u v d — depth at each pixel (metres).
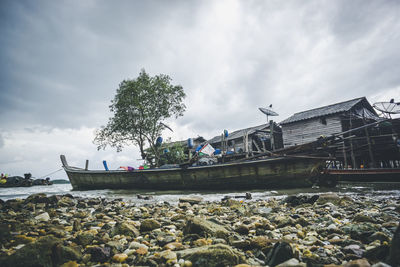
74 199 9.52
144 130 22.38
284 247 1.99
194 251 2.09
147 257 2.21
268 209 5.45
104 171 17.20
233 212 5.28
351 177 14.11
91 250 2.36
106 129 22.19
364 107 25.31
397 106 20.31
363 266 1.63
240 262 2.01
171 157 23.61
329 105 25.02
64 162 22.05
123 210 5.89
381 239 2.44
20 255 1.93
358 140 19.92
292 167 11.52
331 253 2.25
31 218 4.46
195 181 13.65
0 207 6.41
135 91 21.52
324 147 11.34
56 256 2.07
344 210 4.89
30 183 34.56
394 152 18.91
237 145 28.80
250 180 12.27
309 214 4.46
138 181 15.62
